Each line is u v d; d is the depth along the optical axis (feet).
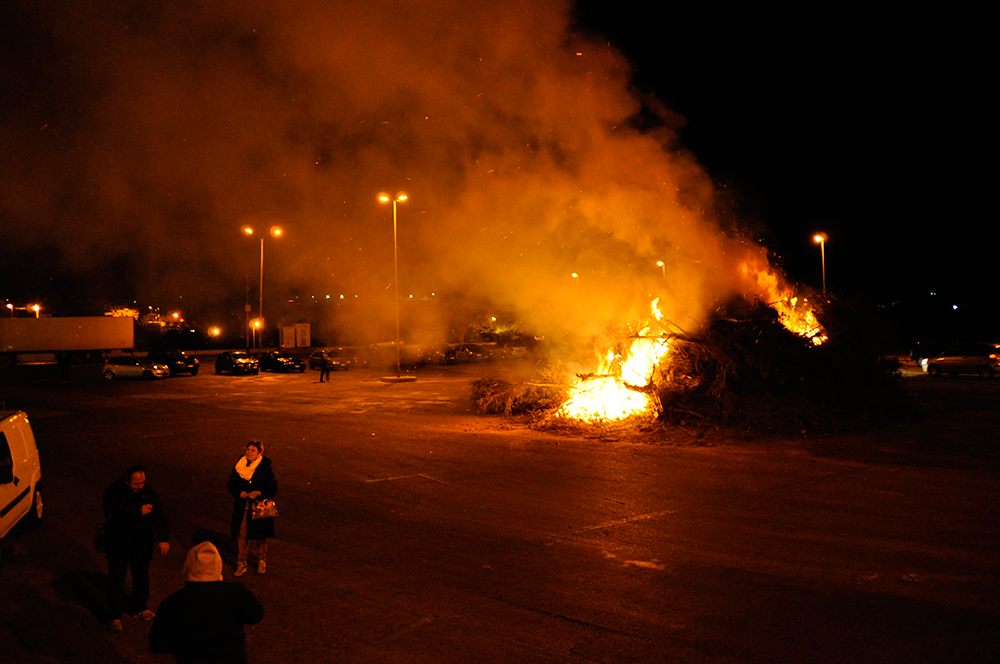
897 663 15.83
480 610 19.45
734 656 16.34
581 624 18.39
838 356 55.06
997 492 32.78
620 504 32.04
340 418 66.08
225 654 11.59
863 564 23.00
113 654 17.20
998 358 98.37
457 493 34.65
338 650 16.90
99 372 136.26
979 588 20.56
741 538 26.35
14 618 19.56
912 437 47.98
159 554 25.12
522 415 64.03
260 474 22.72
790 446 45.50
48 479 38.78
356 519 29.81
